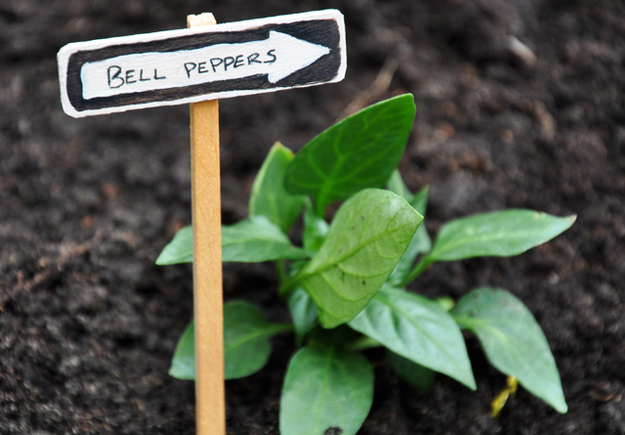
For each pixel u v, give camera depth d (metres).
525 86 0.73
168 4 0.77
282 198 0.62
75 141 0.71
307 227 0.61
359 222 0.54
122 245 0.66
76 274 0.64
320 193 0.60
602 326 0.64
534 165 0.70
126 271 0.65
